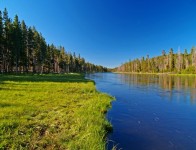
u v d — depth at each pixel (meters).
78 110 15.09
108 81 61.72
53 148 8.55
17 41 68.06
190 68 130.50
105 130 11.90
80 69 181.00
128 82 57.03
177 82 56.31
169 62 153.75
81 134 10.09
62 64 130.38
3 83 30.22
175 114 16.98
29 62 83.44
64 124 11.70
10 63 69.88
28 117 12.52
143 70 193.62
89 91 27.58
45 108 15.34
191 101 23.62
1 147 8.09
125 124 13.90
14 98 18.84
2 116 12.14
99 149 8.45
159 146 10.29
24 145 8.65
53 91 25.48
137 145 10.34
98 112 15.43
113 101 23.09
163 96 27.67
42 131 10.48
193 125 13.93
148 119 15.34
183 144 10.63
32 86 29.31
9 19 65.88
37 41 86.62
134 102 22.66
